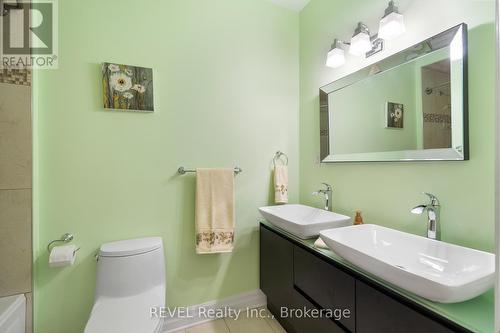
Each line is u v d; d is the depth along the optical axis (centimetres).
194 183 166
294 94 203
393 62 125
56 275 133
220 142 175
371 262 83
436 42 105
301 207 189
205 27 169
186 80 163
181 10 162
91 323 107
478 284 69
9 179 118
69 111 135
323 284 115
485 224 90
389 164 129
